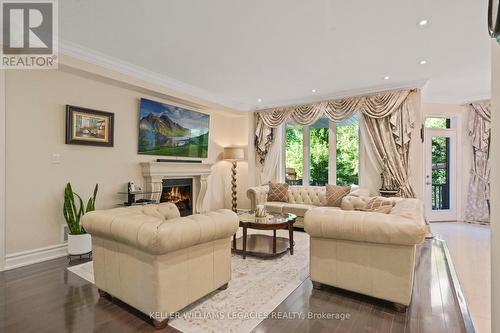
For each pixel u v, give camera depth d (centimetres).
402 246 205
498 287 113
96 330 187
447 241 418
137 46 331
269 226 328
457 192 570
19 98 312
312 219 236
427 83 459
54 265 312
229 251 246
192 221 203
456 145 572
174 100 497
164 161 478
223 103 575
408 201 294
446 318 203
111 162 411
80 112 367
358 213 224
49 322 197
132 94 440
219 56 359
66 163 356
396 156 466
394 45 322
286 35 300
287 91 517
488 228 506
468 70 404
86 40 316
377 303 224
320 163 580
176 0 237
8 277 276
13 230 308
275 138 607
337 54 349
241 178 650
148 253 188
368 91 493
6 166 301
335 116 525
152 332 185
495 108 116
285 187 549
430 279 275
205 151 587
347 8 247
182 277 201
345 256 229
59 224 348
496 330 116
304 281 266
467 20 266
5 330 187
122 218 206
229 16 262
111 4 244
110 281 221
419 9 248
